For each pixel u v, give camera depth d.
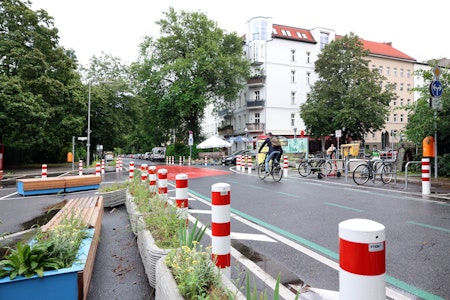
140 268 4.26
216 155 42.44
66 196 11.29
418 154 16.69
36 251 2.87
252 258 4.58
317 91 43.09
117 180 17.80
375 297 1.41
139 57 44.66
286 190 11.65
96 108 39.62
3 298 2.68
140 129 56.06
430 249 4.88
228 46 45.53
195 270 2.44
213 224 3.28
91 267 3.72
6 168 30.22
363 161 14.51
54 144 31.62
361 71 41.06
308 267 4.22
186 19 43.62
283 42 53.88
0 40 27.41
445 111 13.92
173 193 11.40
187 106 41.62
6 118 24.47
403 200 9.22
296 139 25.81
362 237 1.43
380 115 39.94
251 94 53.84
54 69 31.45
